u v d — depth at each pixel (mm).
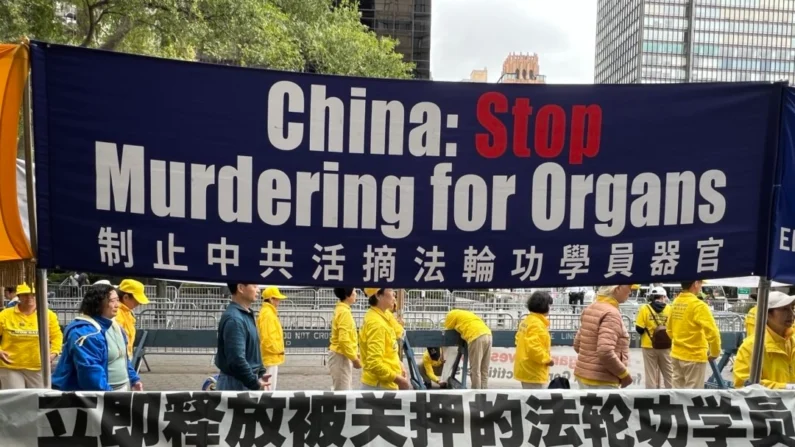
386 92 3389
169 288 18203
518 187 3494
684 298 7789
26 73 3188
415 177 3438
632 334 10625
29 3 13570
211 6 16234
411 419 3410
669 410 3555
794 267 3668
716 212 3592
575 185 3518
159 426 3281
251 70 3299
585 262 3543
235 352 4398
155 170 3262
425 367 9672
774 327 4645
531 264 3514
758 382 3727
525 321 6949
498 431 3445
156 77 3242
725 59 139750
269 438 3324
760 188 3615
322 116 3361
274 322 8023
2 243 3248
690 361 7680
